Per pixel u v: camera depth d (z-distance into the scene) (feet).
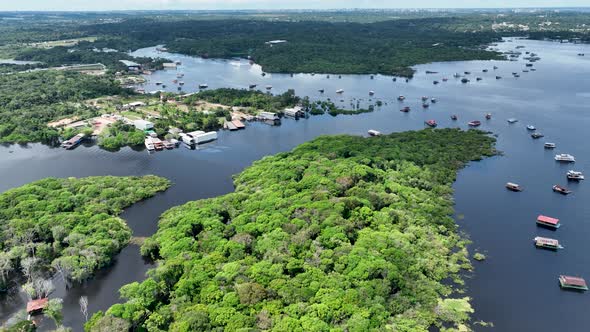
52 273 516.32
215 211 601.21
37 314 449.89
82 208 635.25
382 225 563.07
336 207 575.38
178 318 407.23
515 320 435.94
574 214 638.53
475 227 604.90
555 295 472.85
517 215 636.48
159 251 534.78
